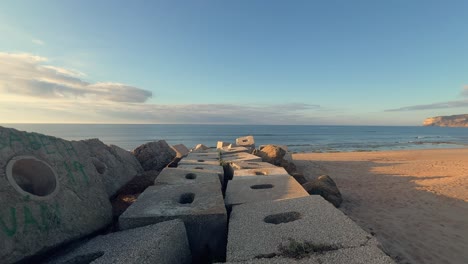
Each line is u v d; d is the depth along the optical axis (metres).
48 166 3.65
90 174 4.34
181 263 3.21
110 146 6.95
